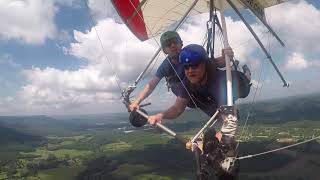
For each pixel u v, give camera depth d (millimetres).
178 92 2156
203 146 1527
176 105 2096
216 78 1861
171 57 2268
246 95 1944
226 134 1565
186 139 1907
